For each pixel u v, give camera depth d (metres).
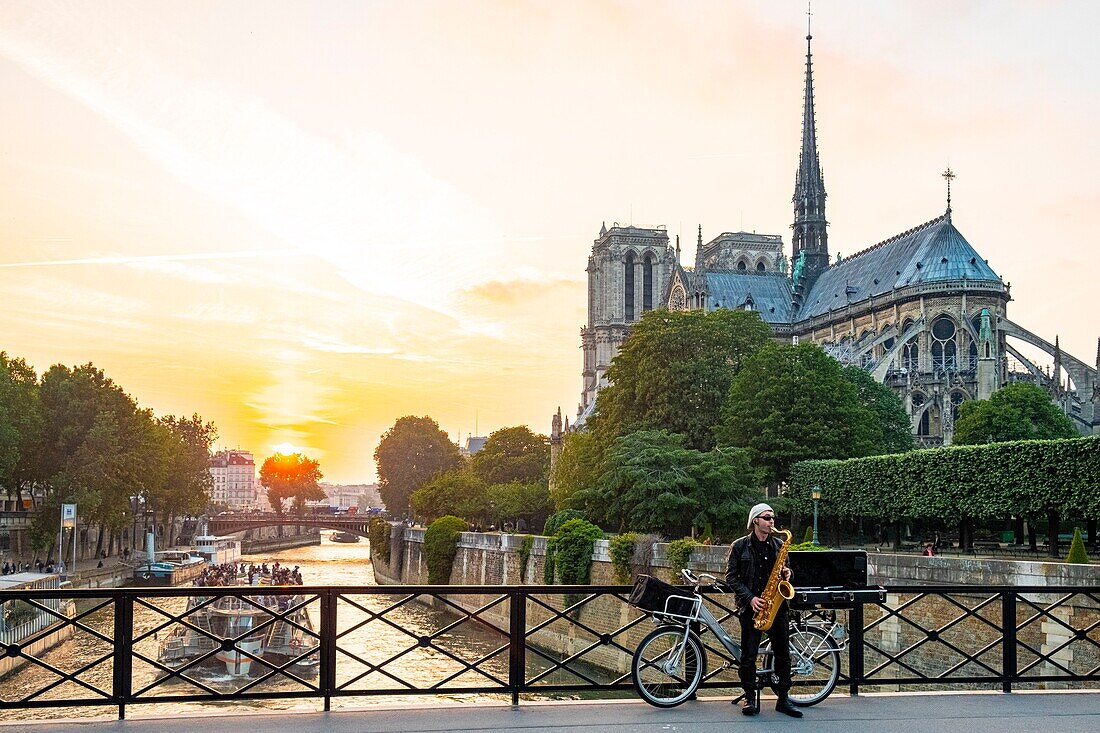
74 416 121.19
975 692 18.67
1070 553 45.56
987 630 42.94
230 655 49.47
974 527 74.69
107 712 38.31
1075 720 16.72
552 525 90.00
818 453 83.12
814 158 184.75
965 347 135.12
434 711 16.83
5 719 16.53
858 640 18.20
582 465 99.75
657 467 77.19
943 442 116.81
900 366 138.50
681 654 17.56
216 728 15.64
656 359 95.00
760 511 17.17
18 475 120.75
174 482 167.25
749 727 16.05
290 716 16.38
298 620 60.16
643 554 67.00
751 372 87.69
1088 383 125.31
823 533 81.81
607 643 17.55
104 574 115.00
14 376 119.56
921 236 149.12
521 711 16.89
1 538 117.81
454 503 147.25
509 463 179.88
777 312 175.88
